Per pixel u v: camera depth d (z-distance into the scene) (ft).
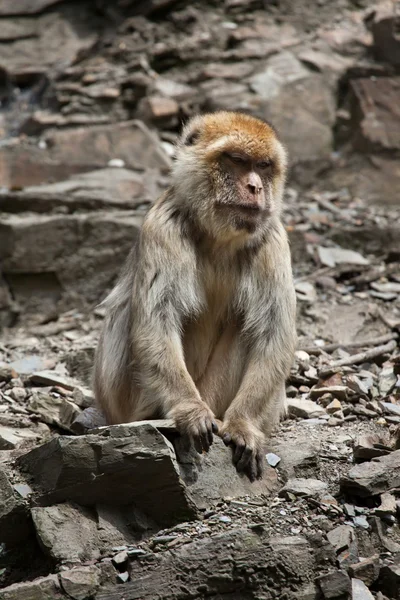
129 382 51.67
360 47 115.85
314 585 41.01
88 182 95.71
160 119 108.99
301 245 84.74
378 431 52.85
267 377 49.80
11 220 86.58
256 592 40.73
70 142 103.91
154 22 123.95
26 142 108.58
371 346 66.80
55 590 40.47
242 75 113.29
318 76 111.55
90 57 120.47
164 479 44.06
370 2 125.49
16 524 44.55
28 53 123.95
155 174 99.04
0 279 85.56
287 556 41.14
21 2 128.88
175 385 47.42
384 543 43.27
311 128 106.83
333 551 41.91
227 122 49.65
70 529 43.29
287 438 51.57
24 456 46.37
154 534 44.06
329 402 57.52
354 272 81.00
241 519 44.06
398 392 58.18
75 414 55.98
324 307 74.23
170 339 48.42
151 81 112.98
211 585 40.73
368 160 102.42
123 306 52.90
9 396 61.41
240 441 46.78
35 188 94.48
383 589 41.96
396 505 44.62
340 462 48.91
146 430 44.16
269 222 50.65
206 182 48.83
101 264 86.28
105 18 127.95
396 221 91.71
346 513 44.75
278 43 118.32
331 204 96.73
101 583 41.06
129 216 88.43
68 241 86.07
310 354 65.82
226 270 50.60
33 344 75.72
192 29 121.90
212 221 48.88
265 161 49.29
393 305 74.13
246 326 50.72
